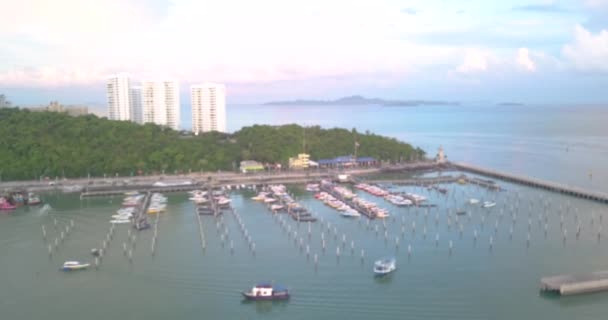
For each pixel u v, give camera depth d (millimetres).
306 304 149875
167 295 157750
